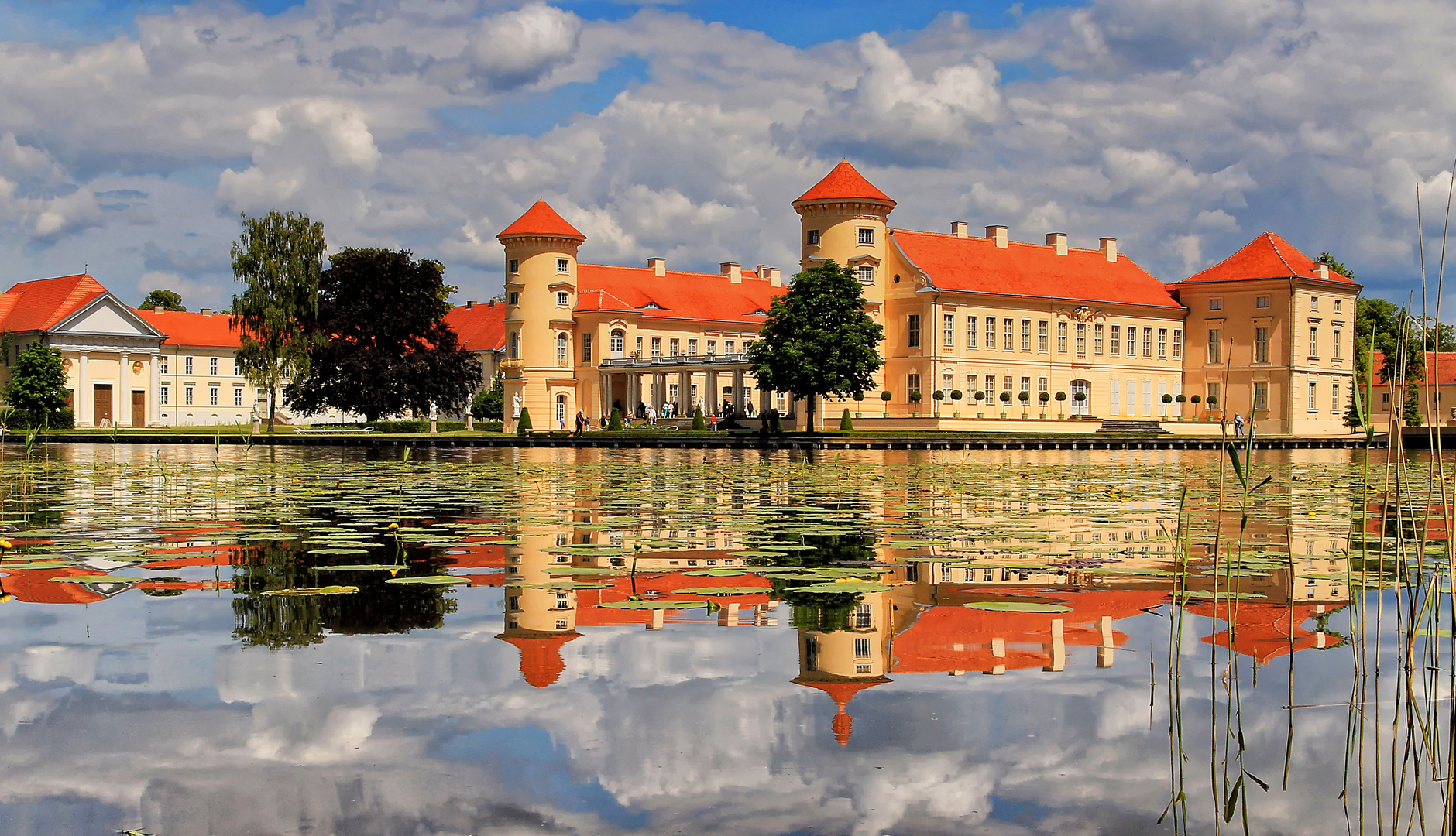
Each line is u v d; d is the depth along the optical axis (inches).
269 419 3048.7
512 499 826.8
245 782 224.4
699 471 1272.1
